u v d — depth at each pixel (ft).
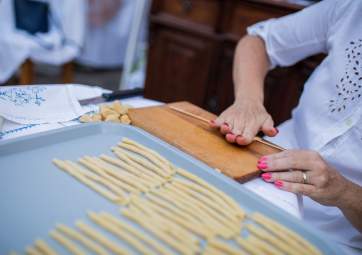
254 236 1.55
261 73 3.03
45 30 5.96
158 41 5.41
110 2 8.77
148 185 1.76
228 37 4.68
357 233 2.55
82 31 6.02
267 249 1.48
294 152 2.05
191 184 1.80
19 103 2.31
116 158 1.96
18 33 5.75
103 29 8.96
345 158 2.51
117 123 2.21
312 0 4.09
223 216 1.63
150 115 2.43
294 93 4.28
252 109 2.49
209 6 4.75
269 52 3.17
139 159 1.95
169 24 5.17
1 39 5.51
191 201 1.70
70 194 1.64
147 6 6.00
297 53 3.16
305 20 2.98
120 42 9.53
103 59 9.33
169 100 5.55
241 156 2.10
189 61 5.15
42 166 1.80
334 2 2.83
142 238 1.45
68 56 5.93
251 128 2.29
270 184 1.97
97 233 1.44
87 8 8.53
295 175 1.96
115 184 1.75
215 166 1.97
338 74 2.64
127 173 1.84
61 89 2.57
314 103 2.81
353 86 2.55
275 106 4.46
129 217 1.56
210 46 4.86
